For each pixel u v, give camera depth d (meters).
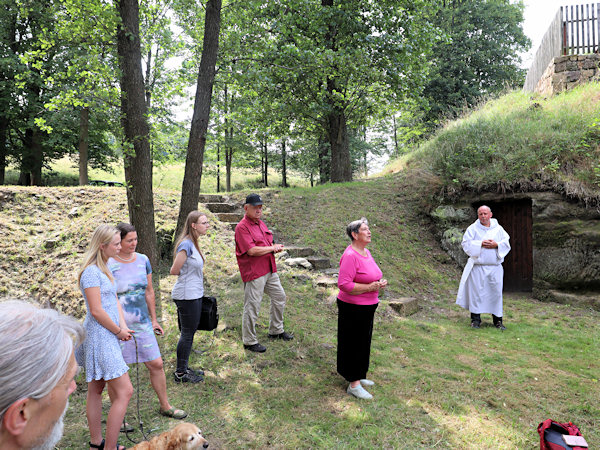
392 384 4.16
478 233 6.47
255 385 4.01
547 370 4.57
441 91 22.34
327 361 4.66
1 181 17.75
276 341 5.00
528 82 16.16
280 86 11.94
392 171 13.09
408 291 7.73
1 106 16.06
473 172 9.38
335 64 9.19
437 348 5.20
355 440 3.17
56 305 5.79
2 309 0.81
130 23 6.38
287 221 9.84
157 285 6.34
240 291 6.38
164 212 8.55
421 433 3.28
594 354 5.07
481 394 3.97
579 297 7.52
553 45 12.80
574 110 10.00
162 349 4.62
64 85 7.84
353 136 21.22
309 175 26.03
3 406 0.73
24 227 7.54
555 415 3.62
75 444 3.05
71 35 6.96
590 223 7.80
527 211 8.84
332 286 6.93
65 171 25.33
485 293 6.24
